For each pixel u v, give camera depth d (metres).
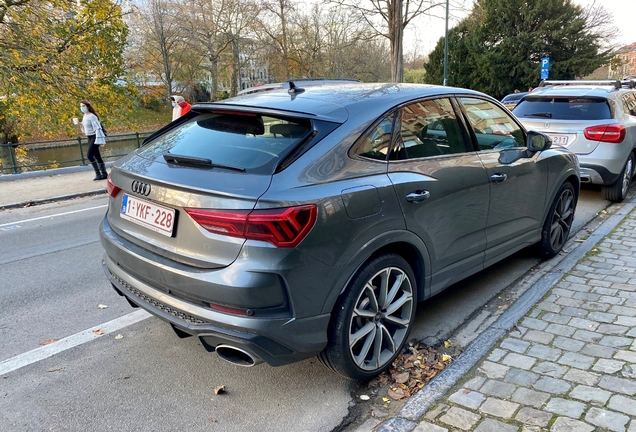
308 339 2.65
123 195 3.16
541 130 7.23
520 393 2.79
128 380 3.19
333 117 2.90
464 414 2.63
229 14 42.97
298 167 2.62
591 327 3.52
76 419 2.81
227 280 2.46
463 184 3.52
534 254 5.15
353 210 2.71
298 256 2.50
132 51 40.81
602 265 4.70
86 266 5.51
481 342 3.38
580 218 6.61
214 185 2.55
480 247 3.89
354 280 2.81
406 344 3.54
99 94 20.61
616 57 47.53
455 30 42.59
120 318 4.10
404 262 3.14
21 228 7.57
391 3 24.91
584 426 2.49
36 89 18.28
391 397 2.98
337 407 2.90
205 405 2.93
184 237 2.66
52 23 18.98
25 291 4.76
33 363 3.41
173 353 3.52
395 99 3.28
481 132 3.94
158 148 3.21
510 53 39.66
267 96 3.37
